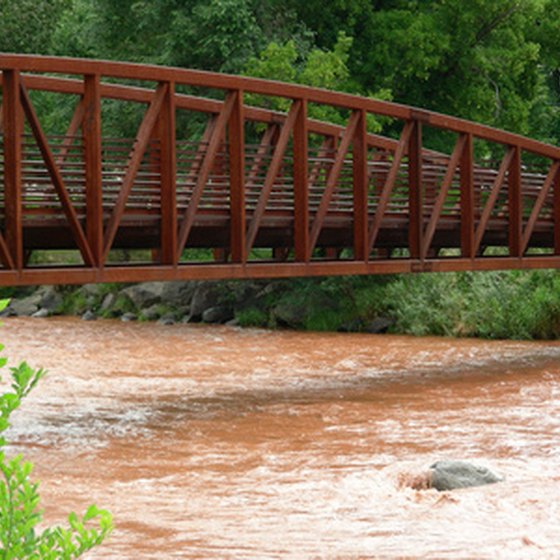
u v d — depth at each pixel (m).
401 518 14.09
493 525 13.66
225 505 15.02
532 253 43.28
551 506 14.63
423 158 31.50
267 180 24.92
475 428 21.42
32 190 21.11
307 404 24.94
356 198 27.41
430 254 48.78
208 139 25.41
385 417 23.02
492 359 34.16
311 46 53.72
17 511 5.36
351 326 45.22
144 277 22.00
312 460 18.47
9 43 57.91
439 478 16.20
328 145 31.00
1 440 5.51
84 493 15.88
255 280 48.66
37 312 53.81
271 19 52.78
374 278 46.34
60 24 63.16
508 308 41.19
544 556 12.14
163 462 18.47
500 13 54.06
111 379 29.72
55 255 56.38
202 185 23.38
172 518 14.17
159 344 39.59
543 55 59.94
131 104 52.47
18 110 19.72
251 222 24.69
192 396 26.44
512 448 19.23
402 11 53.59
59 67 20.27
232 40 49.09
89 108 20.98
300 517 14.21
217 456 18.98
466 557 12.10
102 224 21.39
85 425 22.31
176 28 50.00
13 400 5.41
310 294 46.38
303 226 25.80
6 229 19.94
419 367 32.25
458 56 54.69
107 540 12.87
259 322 48.03
